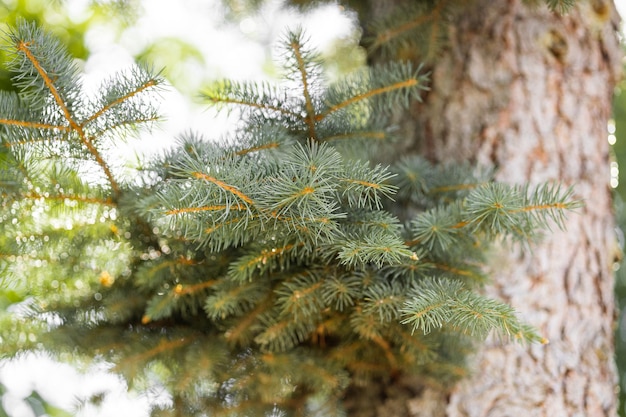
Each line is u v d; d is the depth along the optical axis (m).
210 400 0.94
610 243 1.07
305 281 0.87
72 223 0.89
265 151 0.88
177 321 0.94
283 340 0.92
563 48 1.08
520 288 1.01
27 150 0.85
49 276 0.92
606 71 1.10
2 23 1.36
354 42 1.29
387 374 1.00
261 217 0.80
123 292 0.92
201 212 0.80
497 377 0.99
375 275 0.86
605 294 1.04
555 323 1.01
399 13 1.06
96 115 0.84
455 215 0.87
